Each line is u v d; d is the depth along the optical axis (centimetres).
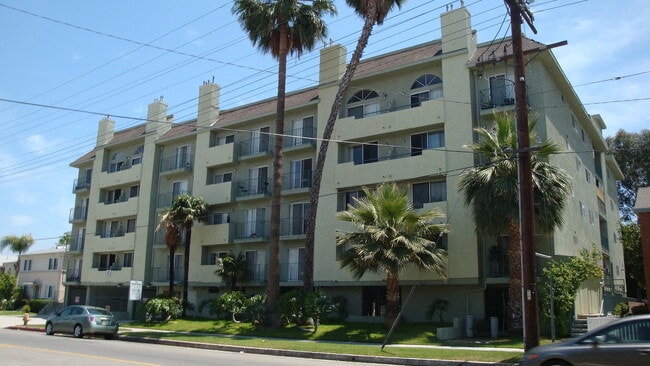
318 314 2402
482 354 1634
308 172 3278
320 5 2900
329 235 3028
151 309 3169
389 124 2900
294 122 3419
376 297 2906
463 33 2764
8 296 5991
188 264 3500
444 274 2469
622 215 5416
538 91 2561
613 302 3181
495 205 2116
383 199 2345
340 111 3177
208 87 3947
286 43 2883
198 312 3481
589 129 3488
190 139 4006
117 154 4616
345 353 1736
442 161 2677
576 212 2897
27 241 7288
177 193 3981
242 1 2911
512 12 1587
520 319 2130
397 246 2244
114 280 4162
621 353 946
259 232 3422
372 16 2697
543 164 2141
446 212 2623
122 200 4406
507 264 2480
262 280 3338
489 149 2180
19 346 1855
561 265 2159
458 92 2708
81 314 2467
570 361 987
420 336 2194
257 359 1595
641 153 5212
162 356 1617
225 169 3738
